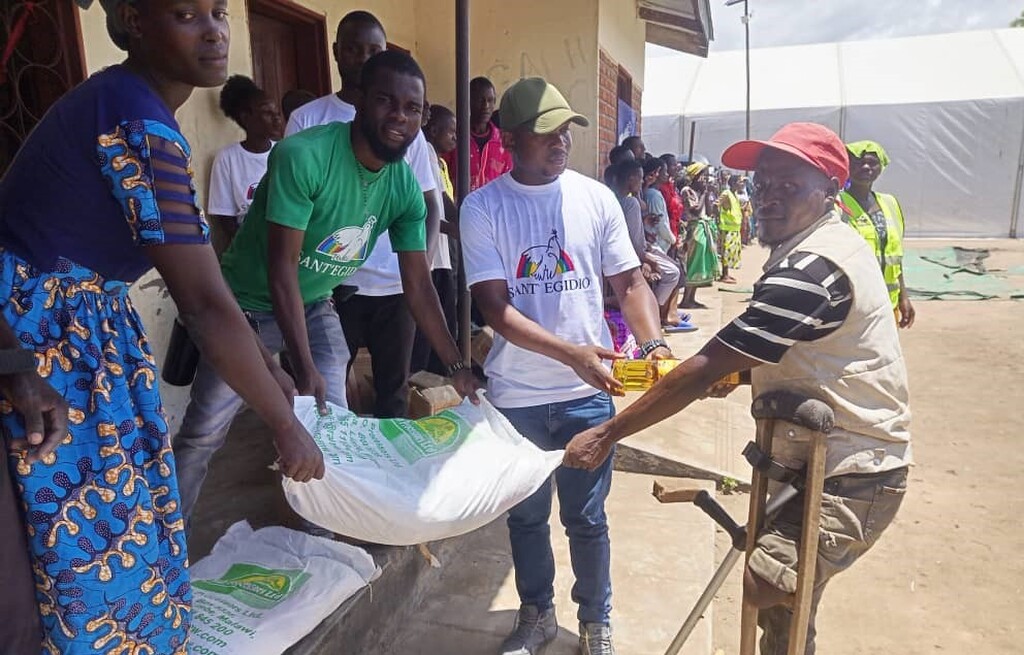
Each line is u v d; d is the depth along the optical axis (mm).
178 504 1544
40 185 1345
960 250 16422
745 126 20969
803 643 1856
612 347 2500
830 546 1898
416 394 3080
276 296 2199
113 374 1417
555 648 2594
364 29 2988
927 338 7863
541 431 2414
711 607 3023
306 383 2170
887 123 19844
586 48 6270
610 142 7406
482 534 3377
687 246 9266
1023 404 5613
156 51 1398
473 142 5035
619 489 3920
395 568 2646
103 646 1420
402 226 2566
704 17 9328
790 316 1758
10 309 1327
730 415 4875
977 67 20125
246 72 4355
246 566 2275
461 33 3029
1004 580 3230
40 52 3221
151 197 1347
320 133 2254
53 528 1346
